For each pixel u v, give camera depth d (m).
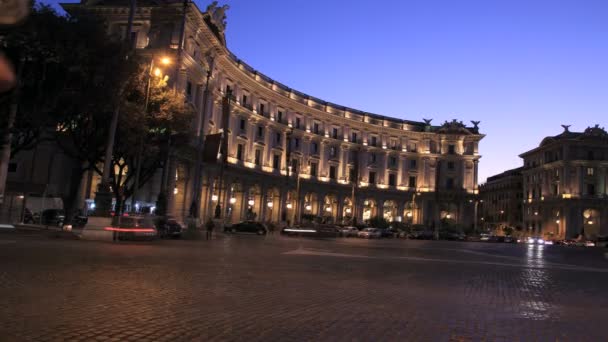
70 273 11.95
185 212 53.75
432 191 100.50
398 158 100.62
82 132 33.19
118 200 35.56
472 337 7.34
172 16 50.62
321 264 18.56
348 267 17.89
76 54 23.84
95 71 24.83
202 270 14.29
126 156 35.59
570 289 14.62
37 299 8.57
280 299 9.98
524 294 12.77
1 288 9.43
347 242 42.88
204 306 8.80
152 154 35.59
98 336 6.38
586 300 12.31
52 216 40.97
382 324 7.98
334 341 6.73
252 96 74.88
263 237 44.81
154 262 15.65
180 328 7.05
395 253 29.08
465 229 97.44
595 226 102.19
